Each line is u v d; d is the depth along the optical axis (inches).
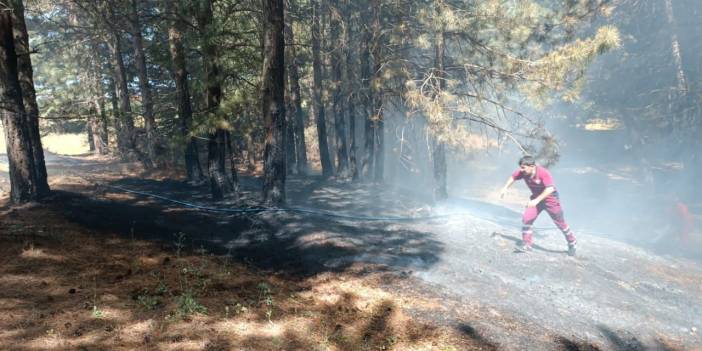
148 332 165.3
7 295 182.1
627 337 213.6
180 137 443.8
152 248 279.9
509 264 297.7
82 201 403.2
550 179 310.7
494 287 256.8
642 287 283.0
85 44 919.7
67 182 519.2
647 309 247.1
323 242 316.2
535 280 272.7
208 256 276.8
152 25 671.1
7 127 360.5
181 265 251.3
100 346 151.1
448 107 463.5
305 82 872.3
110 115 491.2
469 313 218.4
